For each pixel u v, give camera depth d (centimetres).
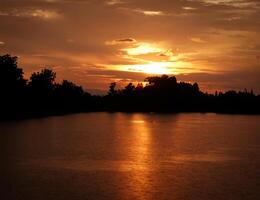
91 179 4159
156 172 4575
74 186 3850
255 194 3622
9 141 7544
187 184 3978
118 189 3753
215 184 3988
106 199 3428
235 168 4881
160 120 17825
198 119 19775
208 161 5434
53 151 6209
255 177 4334
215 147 7162
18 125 12006
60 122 14238
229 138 9025
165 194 3597
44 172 4500
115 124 13875
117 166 4916
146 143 7631
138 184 3966
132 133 10000
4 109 18450
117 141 7900
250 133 10594
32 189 3728
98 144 7306
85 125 12988
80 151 6250
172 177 4297
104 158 5553
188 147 7069
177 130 11394
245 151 6600
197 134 10062
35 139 8000
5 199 3419
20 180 4088
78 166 4891
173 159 5566
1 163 5062
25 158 5469
